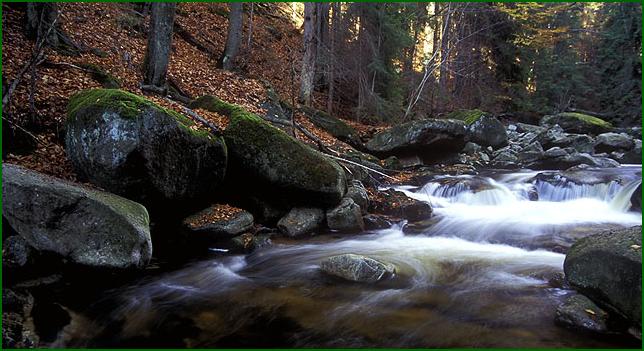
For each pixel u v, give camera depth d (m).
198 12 19.23
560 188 11.16
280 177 8.34
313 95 17.39
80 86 9.08
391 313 5.20
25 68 7.85
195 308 5.38
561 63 24.28
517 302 5.36
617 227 8.33
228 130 8.42
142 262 5.84
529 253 7.28
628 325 4.47
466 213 9.78
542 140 17.72
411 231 8.72
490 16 21.72
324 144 12.58
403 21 18.42
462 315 5.09
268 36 20.03
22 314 4.75
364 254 7.27
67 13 12.19
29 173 5.91
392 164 13.67
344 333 4.75
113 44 12.39
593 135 19.83
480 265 6.72
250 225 7.96
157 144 6.66
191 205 7.75
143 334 4.73
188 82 12.42
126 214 5.81
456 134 14.68
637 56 23.39
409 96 20.06
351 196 9.15
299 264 6.84
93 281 5.71
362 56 17.05
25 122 7.66
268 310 5.33
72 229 5.45
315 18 16.72
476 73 22.02
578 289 4.99
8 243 5.26
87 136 6.57
